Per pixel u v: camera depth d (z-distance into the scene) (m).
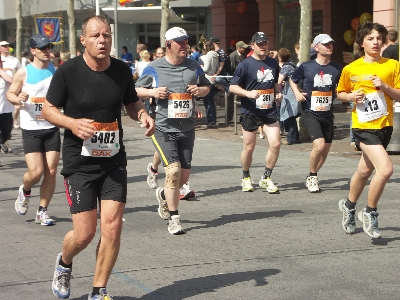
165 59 9.55
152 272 7.55
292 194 11.95
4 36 53.81
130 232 9.45
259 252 8.29
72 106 6.18
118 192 6.22
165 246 8.66
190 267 7.72
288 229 9.43
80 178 6.21
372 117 8.38
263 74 11.88
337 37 29.80
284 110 18.00
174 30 9.48
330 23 29.61
